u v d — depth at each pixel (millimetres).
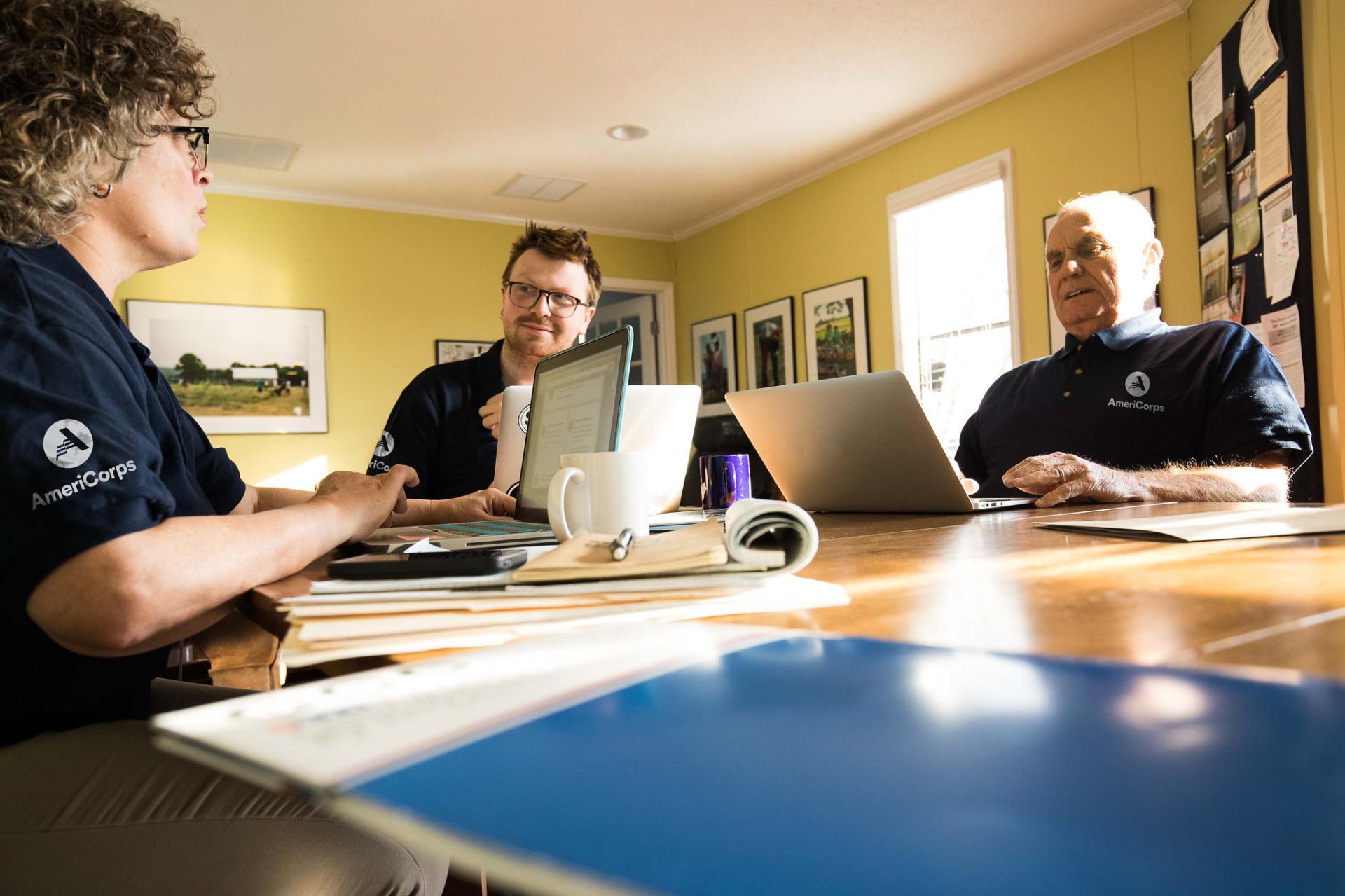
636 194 5230
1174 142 3219
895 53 3545
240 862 706
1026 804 197
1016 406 2195
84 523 620
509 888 181
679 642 413
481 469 2248
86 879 686
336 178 4738
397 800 220
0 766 729
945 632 435
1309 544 729
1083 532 937
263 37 3229
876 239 4555
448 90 3723
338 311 5023
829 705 291
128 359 852
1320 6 2182
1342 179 2133
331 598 572
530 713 298
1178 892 154
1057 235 2146
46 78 798
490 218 5492
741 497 1465
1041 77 3693
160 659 874
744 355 5551
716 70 3637
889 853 176
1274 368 1812
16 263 744
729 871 172
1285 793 194
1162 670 314
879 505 1519
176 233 984
